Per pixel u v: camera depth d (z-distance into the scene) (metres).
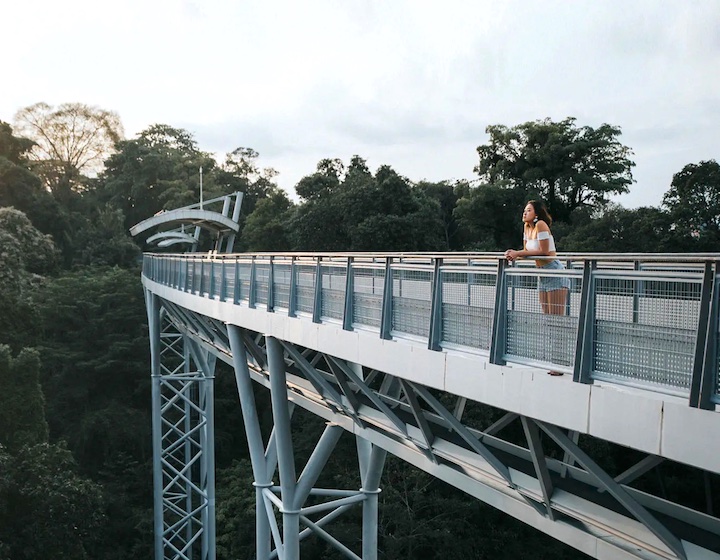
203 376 34.66
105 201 90.69
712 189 37.44
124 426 47.38
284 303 15.55
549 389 8.00
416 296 10.79
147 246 84.94
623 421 7.05
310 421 42.47
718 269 6.30
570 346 7.98
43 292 54.94
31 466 27.77
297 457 40.09
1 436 32.62
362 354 11.91
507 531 32.09
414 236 46.84
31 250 60.00
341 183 54.25
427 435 11.11
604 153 48.03
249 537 36.69
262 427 52.28
